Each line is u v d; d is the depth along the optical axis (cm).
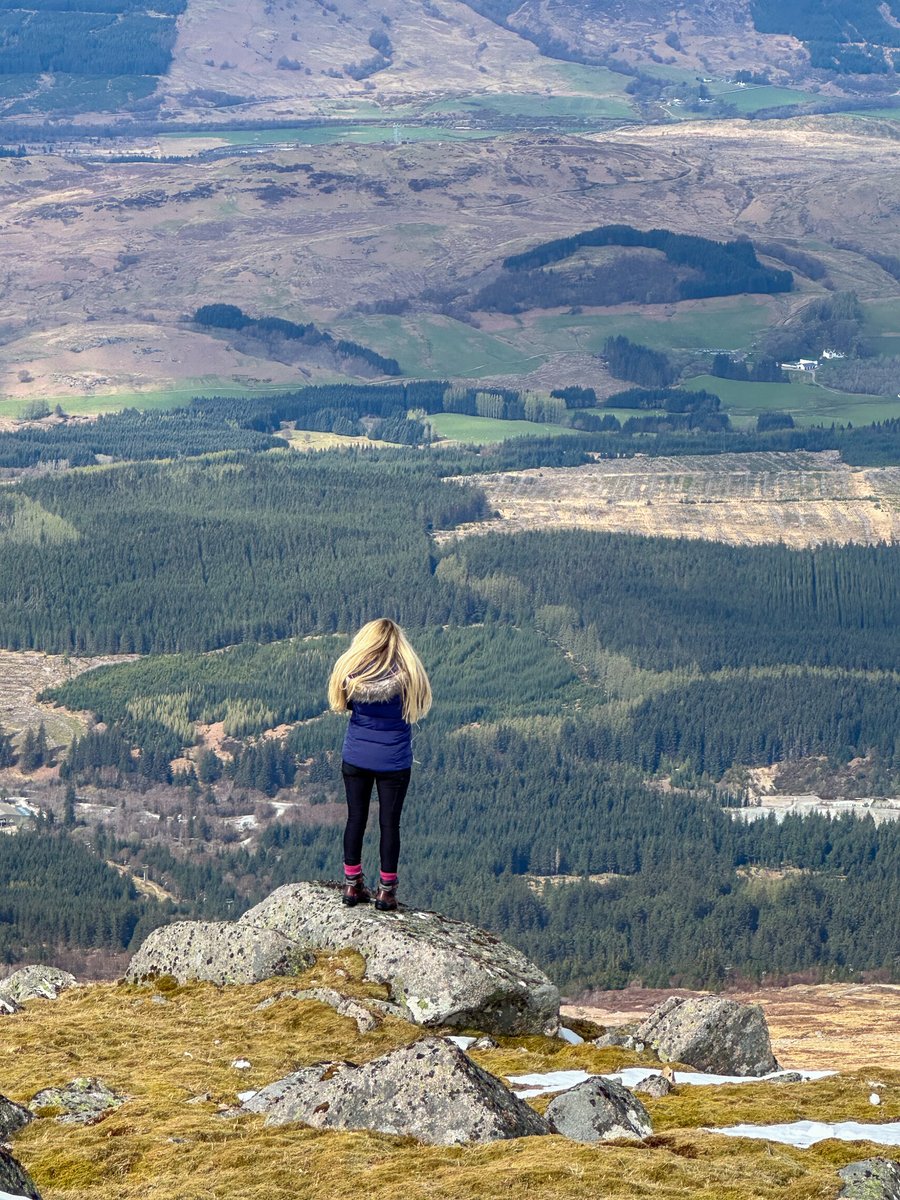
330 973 5353
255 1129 3834
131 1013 5266
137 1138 3797
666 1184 3272
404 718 4984
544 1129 3728
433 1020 5169
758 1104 4425
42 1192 3488
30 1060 4684
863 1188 3241
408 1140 3628
